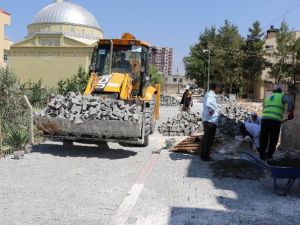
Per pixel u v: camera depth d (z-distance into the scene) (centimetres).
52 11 7175
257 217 627
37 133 1276
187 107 2122
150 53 1461
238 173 886
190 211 645
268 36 6581
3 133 1182
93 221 591
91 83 1257
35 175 835
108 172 882
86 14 7406
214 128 1009
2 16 2745
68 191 732
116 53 1377
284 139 1196
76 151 1108
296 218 628
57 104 1055
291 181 748
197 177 859
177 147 1148
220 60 6322
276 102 980
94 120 1009
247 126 1165
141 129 1030
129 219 602
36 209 633
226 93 6419
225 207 670
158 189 762
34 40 6506
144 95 1362
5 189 730
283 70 5431
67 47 6347
